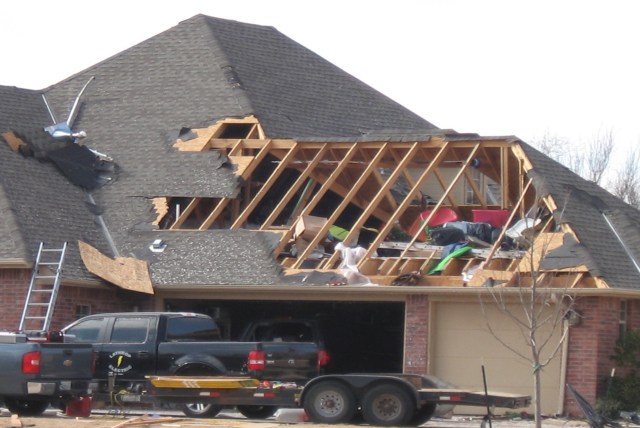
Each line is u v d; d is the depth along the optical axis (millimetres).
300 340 92312
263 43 128125
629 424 83125
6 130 107625
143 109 117688
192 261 99312
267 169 112562
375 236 110625
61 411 80188
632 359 87938
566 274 90562
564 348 88000
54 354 73375
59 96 121625
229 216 108500
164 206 105500
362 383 73000
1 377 72625
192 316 81125
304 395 73750
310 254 99812
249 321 106062
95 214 105250
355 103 124875
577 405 86125
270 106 116375
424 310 91500
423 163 109812
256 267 97625
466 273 93562
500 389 89500
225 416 81438
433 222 107750
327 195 114312
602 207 99438
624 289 88375
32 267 91750
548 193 95938
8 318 91625
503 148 102438
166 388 75125
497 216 103812
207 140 111000
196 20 128750
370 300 93000
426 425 77438
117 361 78938
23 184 101562
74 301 93562
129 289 95812
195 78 120000
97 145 114125
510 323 89812
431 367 90812
